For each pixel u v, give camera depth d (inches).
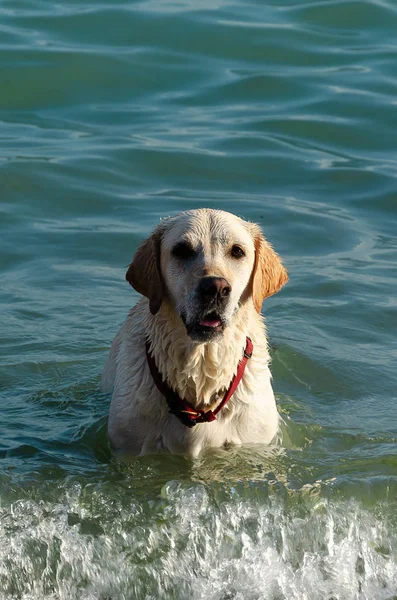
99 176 520.7
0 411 332.2
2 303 405.7
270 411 301.7
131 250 453.7
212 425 295.1
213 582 262.4
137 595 260.4
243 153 552.1
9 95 602.9
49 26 683.4
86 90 613.3
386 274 439.8
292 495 277.9
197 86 626.2
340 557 268.8
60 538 261.9
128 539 264.7
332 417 332.5
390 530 273.1
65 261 443.5
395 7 740.7
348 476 288.0
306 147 563.2
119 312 404.8
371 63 661.9
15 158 529.3
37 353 372.2
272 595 261.9
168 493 276.1
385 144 569.9
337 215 494.3
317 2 753.6
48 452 303.0
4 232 465.4
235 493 278.2
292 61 661.9
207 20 706.2
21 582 257.9
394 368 368.2
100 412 330.6
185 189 514.6
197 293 263.6
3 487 277.3
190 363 283.4
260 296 286.0
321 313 407.8
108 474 289.0
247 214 487.8
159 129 574.9
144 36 675.4
